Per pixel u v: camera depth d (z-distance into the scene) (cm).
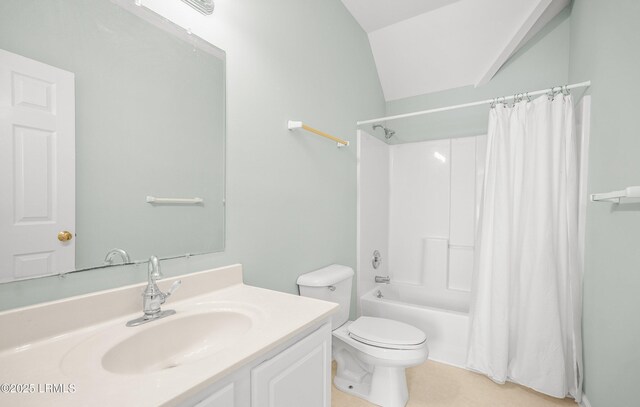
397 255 291
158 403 50
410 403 161
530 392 170
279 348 80
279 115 152
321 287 163
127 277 92
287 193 158
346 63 221
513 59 245
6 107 68
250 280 136
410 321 214
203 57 114
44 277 75
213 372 59
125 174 91
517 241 179
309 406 91
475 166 257
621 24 123
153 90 98
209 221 117
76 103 80
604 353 136
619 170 123
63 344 71
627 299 115
